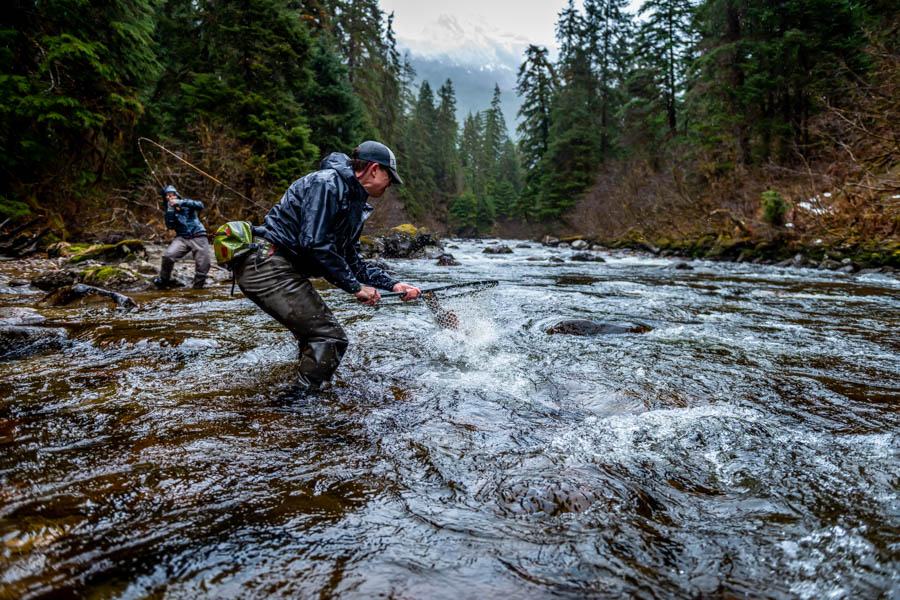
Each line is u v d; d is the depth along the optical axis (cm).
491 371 314
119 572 119
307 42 1875
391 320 475
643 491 167
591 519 150
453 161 7231
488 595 115
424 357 345
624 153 3434
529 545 136
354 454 193
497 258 1580
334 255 256
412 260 1425
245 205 1625
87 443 195
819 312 549
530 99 4359
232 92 1688
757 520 151
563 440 211
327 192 254
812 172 1399
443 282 840
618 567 127
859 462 190
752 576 125
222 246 254
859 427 226
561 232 3484
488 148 8400
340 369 312
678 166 2053
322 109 2520
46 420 219
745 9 1975
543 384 288
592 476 176
